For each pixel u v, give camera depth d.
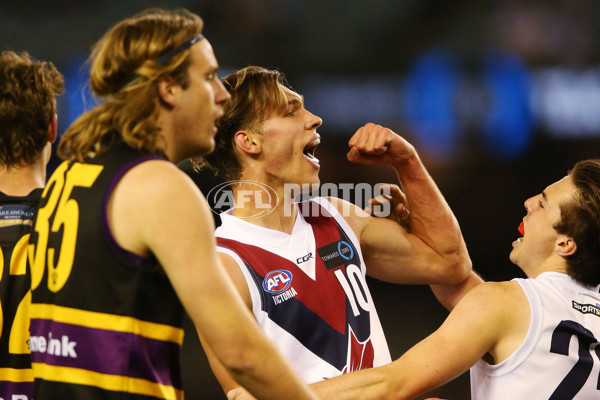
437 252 9.19
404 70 33.19
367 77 33.22
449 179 31.06
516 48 32.38
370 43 33.34
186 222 5.25
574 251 7.12
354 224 8.88
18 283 6.58
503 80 32.16
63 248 5.63
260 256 7.94
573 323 6.88
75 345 5.53
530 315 6.84
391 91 33.03
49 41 31.08
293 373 5.44
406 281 9.34
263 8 32.78
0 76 6.80
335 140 32.41
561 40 32.03
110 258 5.41
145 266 5.41
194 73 5.72
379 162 8.91
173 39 5.60
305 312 7.84
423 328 22.83
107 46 5.65
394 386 6.75
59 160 25.27
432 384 6.79
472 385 7.46
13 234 6.68
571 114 31.52
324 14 33.38
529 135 31.45
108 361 5.43
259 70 8.46
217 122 8.09
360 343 8.07
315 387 6.88
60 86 7.33
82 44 31.11
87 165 5.74
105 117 5.56
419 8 33.34
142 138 5.45
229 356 5.25
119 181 5.43
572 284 7.20
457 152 31.58
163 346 5.62
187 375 19.53
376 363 8.14
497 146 31.53
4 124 6.78
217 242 8.02
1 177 6.92
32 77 6.91
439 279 9.29
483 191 30.61
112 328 5.43
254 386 5.37
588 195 7.04
